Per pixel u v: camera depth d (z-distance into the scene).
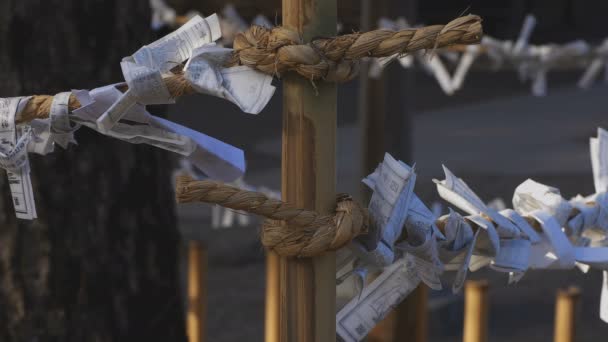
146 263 3.37
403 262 1.79
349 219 1.55
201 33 1.58
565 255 1.92
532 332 7.14
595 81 21.91
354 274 1.71
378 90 5.52
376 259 1.65
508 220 1.87
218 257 8.76
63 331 3.19
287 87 1.55
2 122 1.61
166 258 3.45
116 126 1.58
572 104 18.97
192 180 1.51
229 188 1.52
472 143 14.87
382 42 1.48
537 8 31.05
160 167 3.42
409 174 1.61
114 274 3.27
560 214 1.98
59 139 1.66
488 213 1.83
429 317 7.02
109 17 3.20
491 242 1.81
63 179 3.15
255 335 7.02
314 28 1.52
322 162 1.56
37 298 3.18
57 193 3.15
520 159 13.59
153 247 3.38
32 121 1.63
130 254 3.31
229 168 1.63
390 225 1.63
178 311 3.52
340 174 12.12
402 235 1.73
